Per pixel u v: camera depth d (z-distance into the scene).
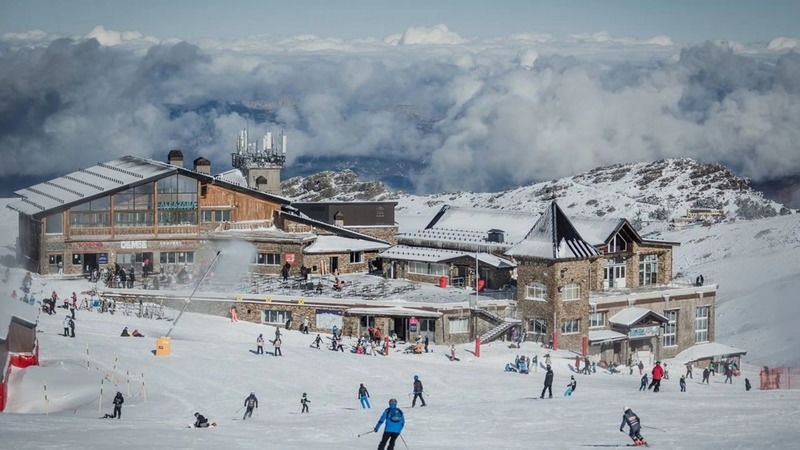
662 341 116.81
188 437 52.00
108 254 126.94
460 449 48.78
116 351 84.44
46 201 128.00
